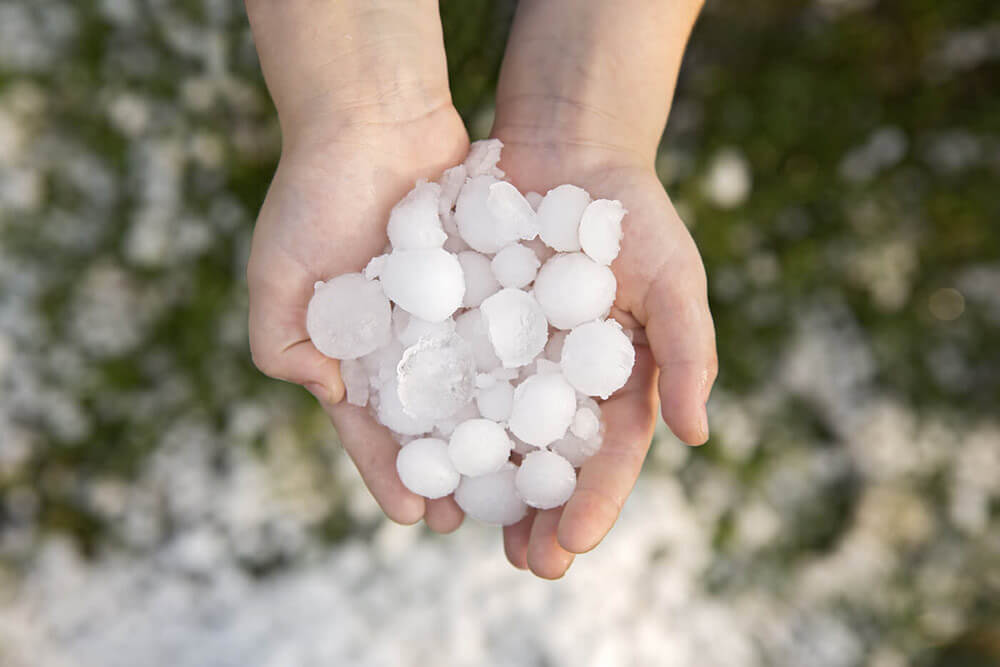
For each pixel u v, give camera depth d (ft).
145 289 1.73
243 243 1.69
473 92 1.60
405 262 1.16
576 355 1.14
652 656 1.62
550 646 1.57
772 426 1.76
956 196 1.76
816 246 1.75
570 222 1.18
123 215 1.72
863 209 1.76
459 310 1.24
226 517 1.69
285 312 1.19
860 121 1.76
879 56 1.76
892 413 1.76
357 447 1.20
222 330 1.70
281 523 1.69
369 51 1.21
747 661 1.69
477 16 1.55
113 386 1.73
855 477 1.76
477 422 1.16
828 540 1.76
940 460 1.75
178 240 1.69
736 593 1.73
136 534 1.72
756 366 1.76
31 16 1.67
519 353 1.17
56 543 1.73
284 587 1.67
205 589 1.69
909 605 1.74
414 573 1.64
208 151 1.66
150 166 1.67
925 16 1.73
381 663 1.56
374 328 1.17
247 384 1.71
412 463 1.15
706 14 1.77
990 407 1.77
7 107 1.67
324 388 1.18
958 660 1.73
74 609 1.70
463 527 1.67
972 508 1.74
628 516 1.66
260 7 1.20
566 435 1.16
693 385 1.12
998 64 1.76
